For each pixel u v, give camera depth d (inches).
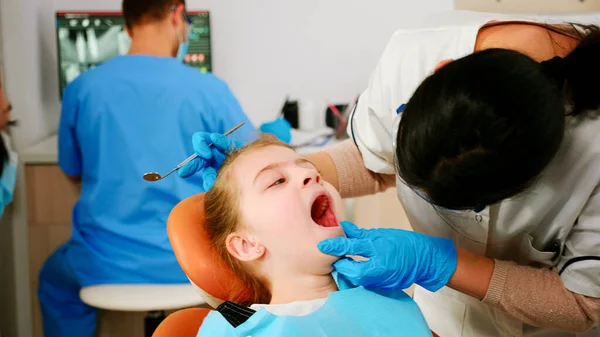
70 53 91.5
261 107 100.6
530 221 38.5
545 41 36.9
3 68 73.7
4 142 63.8
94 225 69.3
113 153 67.4
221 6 95.7
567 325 37.5
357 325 33.8
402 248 35.5
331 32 97.6
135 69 67.6
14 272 75.4
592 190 35.9
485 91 27.2
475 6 84.9
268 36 97.5
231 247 38.2
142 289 66.3
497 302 37.3
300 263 36.9
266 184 37.8
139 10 69.0
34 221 78.1
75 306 73.5
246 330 33.5
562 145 34.7
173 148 67.7
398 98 43.3
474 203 30.0
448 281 37.2
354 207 81.0
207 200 40.6
